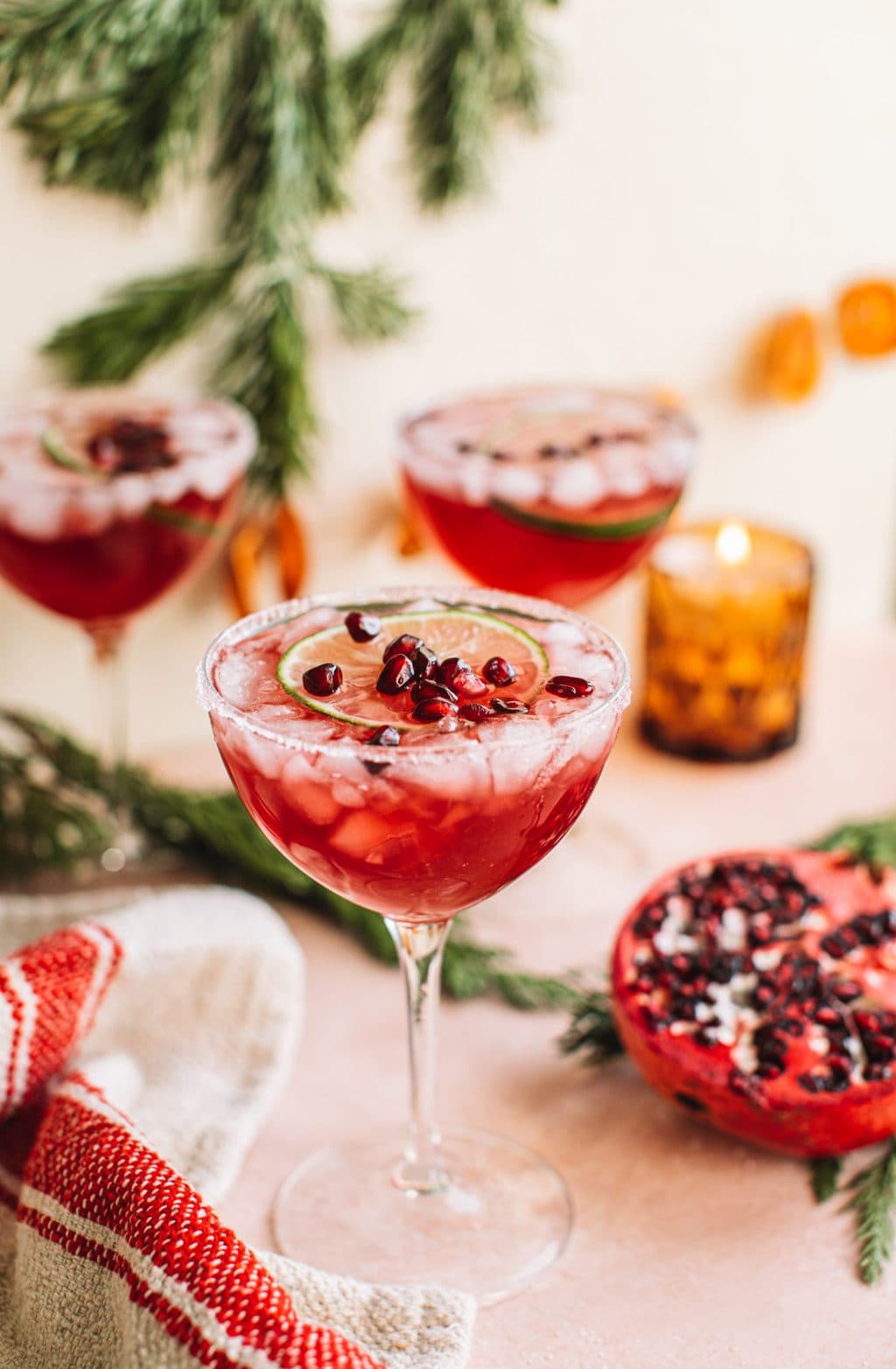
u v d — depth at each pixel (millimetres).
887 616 949
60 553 638
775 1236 528
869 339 859
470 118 738
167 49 683
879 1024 544
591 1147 561
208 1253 470
